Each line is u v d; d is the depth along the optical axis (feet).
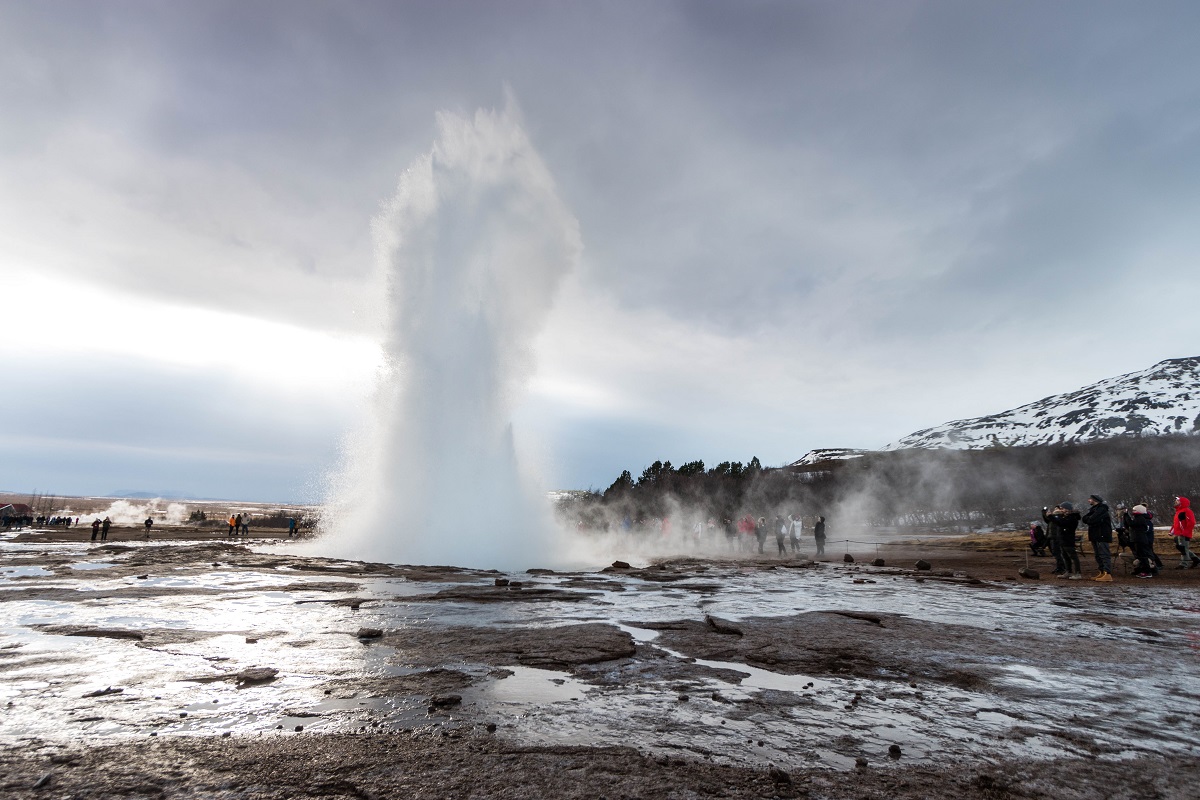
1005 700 16.08
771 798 10.11
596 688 16.61
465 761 11.45
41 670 17.78
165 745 12.07
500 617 27.89
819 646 22.24
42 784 10.14
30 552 67.67
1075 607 33.83
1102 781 11.03
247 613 28.25
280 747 12.03
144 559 57.62
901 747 12.58
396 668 18.42
